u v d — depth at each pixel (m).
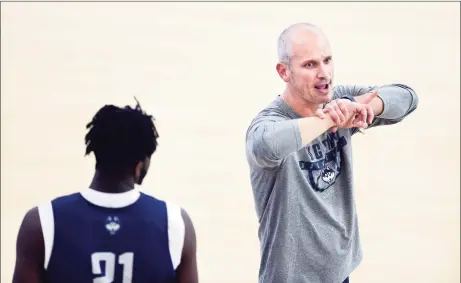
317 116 4.18
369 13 12.38
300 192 4.41
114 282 3.24
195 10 11.95
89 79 11.24
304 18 12.17
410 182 10.55
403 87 4.84
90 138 3.31
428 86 11.72
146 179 10.11
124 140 3.28
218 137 10.84
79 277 3.22
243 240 9.42
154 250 3.28
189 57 11.65
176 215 3.35
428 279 9.07
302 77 4.36
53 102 10.96
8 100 10.87
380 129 11.17
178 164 10.42
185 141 10.72
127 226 3.27
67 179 10.13
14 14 11.56
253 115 11.16
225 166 10.50
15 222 9.45
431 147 11.06
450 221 10.02
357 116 4.24
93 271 3.23
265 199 4.46
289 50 4.39
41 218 3.23
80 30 11.61
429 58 12.09
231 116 11.14
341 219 4.58
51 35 11.52
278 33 12.00
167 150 10.55
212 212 9.78
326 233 4.46
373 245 9.49
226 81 11.48
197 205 9.85
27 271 3.20
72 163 10.37
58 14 11.65
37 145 10.48
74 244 3.22
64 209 3.26
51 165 10.30
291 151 4.12
